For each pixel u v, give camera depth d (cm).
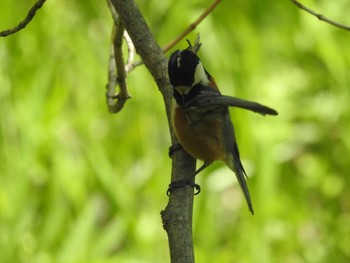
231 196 1332
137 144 1149
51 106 1116
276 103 1238
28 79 1106
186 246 648
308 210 1330
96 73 1138
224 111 806
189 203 693
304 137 1317
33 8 691
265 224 1205
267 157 1191
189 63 755
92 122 1137
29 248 1101
